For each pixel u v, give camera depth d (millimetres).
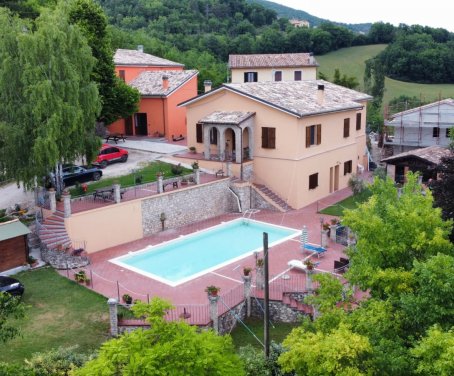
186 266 25281
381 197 14680
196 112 38156
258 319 20531
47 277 23312
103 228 26859
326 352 10156
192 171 35062
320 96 36375
